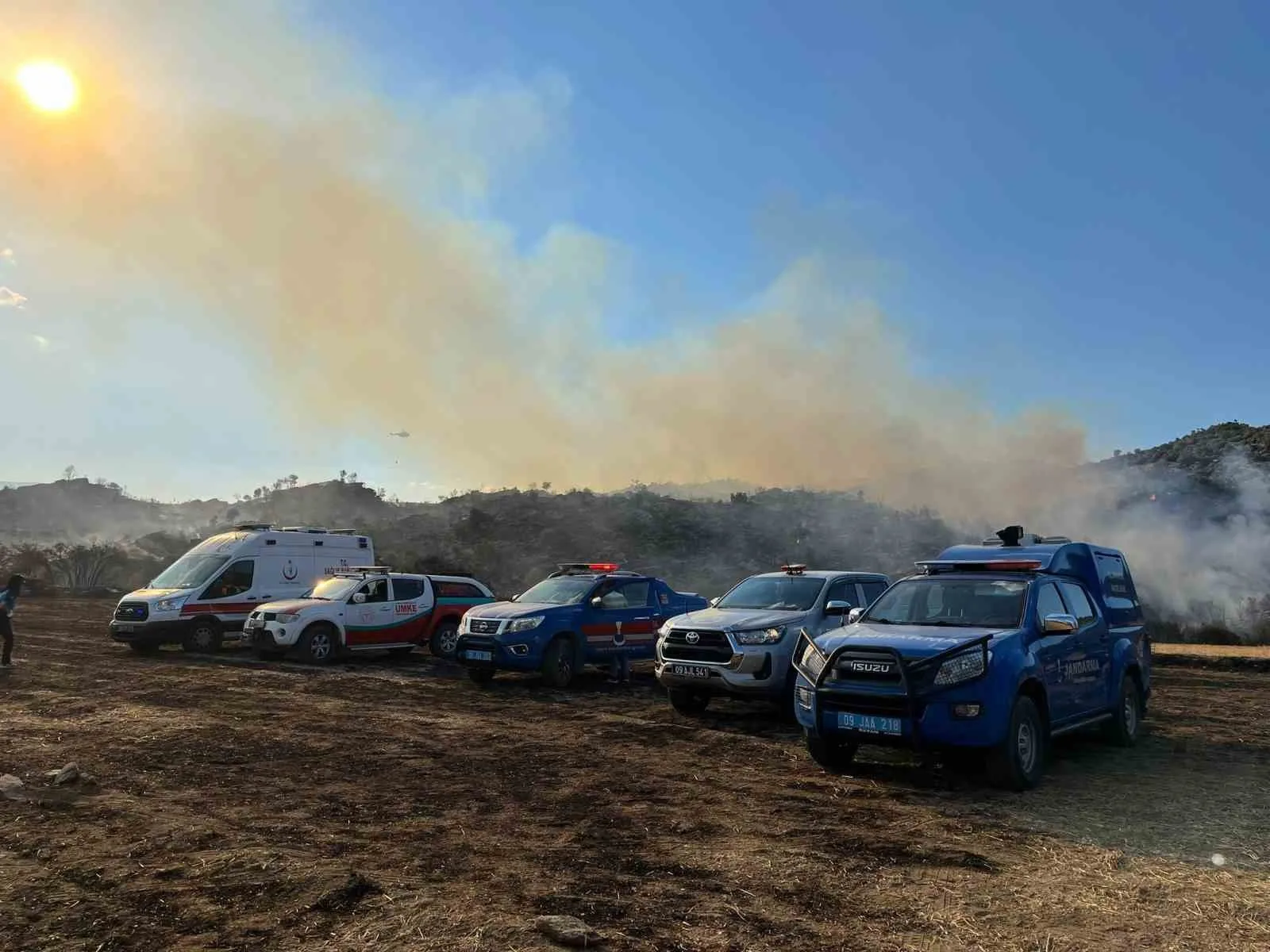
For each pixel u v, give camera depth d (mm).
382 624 17125
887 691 7262
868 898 4637
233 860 4957
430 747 8711
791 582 11820
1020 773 7180
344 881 4609
